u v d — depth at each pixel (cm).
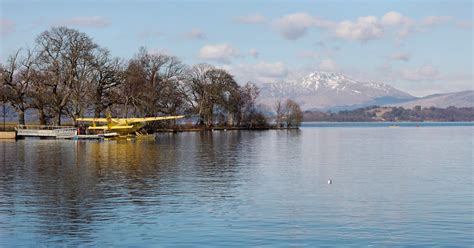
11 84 8738
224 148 6444
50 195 2720
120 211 2320
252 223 2102
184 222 2114
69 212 2298
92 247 1773
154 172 3728
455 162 4656
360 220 2166
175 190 2897
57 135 8619
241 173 3684
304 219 2175
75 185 3069
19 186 3022
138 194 2756
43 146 6681
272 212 2309
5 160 4622
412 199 2642
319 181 3288
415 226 2066
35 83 8788
